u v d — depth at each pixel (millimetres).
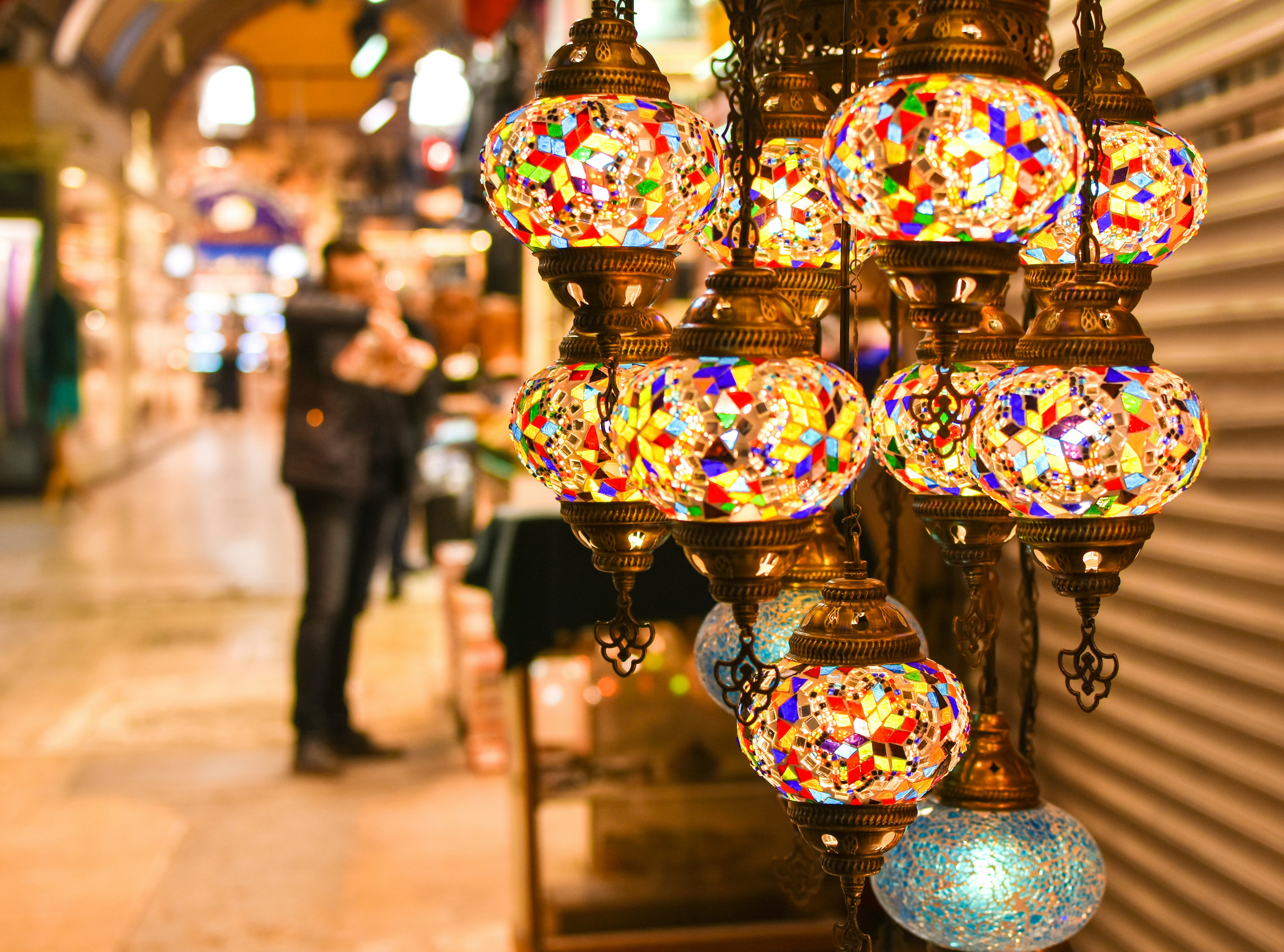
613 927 2623
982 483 711
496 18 5066
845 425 619
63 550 9227
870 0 894
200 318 28578
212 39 18609
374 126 9445
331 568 4219
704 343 617
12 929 2947
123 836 3590
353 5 14023
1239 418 1458
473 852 3469
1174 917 1572
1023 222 607
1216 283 1524
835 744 685
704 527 630
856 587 724
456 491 7410
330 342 4109
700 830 2699
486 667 4281
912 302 653
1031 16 808
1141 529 672
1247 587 1425
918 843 851
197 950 2842
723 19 2723
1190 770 1529
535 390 782
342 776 4180
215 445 20094
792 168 805
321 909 3076
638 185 681
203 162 25203
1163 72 1652
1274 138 1411
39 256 12234
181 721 4816
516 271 6141
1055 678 1875
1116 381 638
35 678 5469
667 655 2730
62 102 12906
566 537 2512
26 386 12250
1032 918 834
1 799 3910
